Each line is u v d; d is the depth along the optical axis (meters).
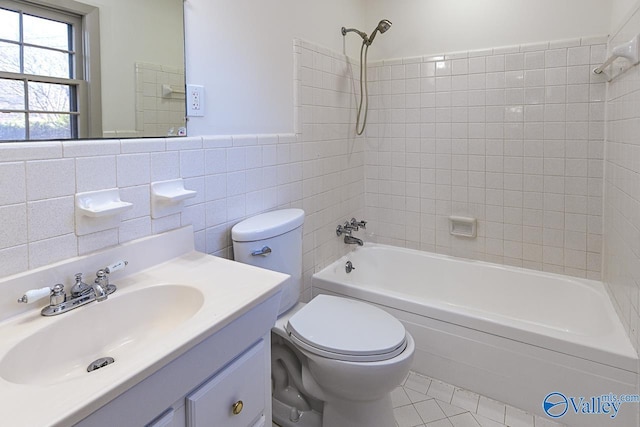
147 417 0.76
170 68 1.36
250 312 1.02
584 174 2.18
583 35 2.10
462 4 2.40
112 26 1.17
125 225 1.22
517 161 2.34
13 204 0.96
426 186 2.64
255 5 1.74
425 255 2.63
